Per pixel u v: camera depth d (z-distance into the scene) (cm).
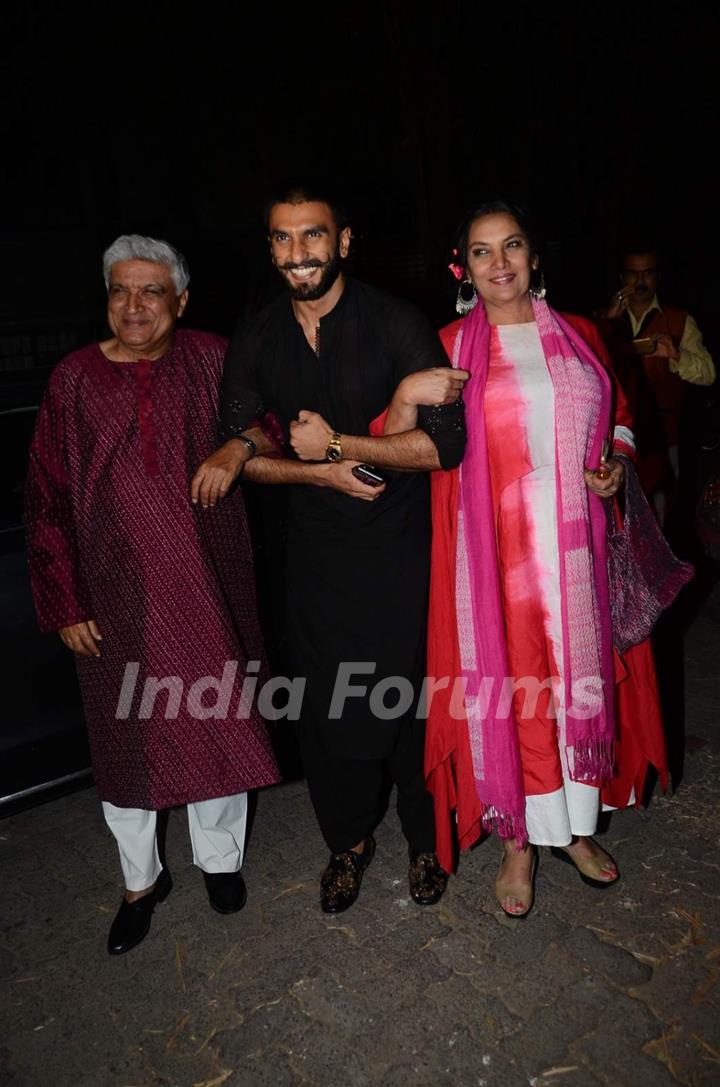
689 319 364
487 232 220
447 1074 208
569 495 228
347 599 231
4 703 298
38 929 258
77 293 1145
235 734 239
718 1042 211
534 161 1001
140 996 234
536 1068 208
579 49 960
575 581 232
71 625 229
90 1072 214
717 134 1006
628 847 276
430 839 265
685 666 381
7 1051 221
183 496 227
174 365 228
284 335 223
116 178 1108
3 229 1098
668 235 1037
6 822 306
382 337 217
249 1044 219
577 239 1036
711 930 244
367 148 1043
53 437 226
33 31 922
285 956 244
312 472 222
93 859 286
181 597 228
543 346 229
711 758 318
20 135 1042
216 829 254
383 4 879
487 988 229
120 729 235
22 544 305
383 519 227
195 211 1132
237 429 231
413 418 217
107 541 226
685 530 494
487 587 230
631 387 363
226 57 952
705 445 502
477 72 934
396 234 1096
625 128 987
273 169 1034
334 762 249
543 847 279
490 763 241
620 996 225
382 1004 227
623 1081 204
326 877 264
